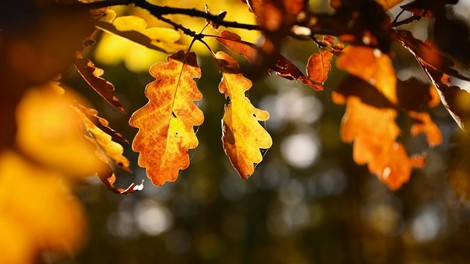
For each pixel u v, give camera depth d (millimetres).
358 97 923
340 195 8195
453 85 834
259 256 9062
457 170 939
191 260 9016
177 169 950
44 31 531
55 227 461
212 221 9086
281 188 9109
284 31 676
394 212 7590
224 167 7777
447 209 5723
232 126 947
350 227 8180
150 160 943
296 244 8805
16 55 501
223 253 9008
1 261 454
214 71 4715
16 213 460
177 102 949
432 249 6281
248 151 948
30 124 478
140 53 1808
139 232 8719
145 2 833
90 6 786
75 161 472
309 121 7973
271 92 7648
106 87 913
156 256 8797
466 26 769
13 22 509
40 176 464
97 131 867
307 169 8508
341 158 7945
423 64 840
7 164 464
